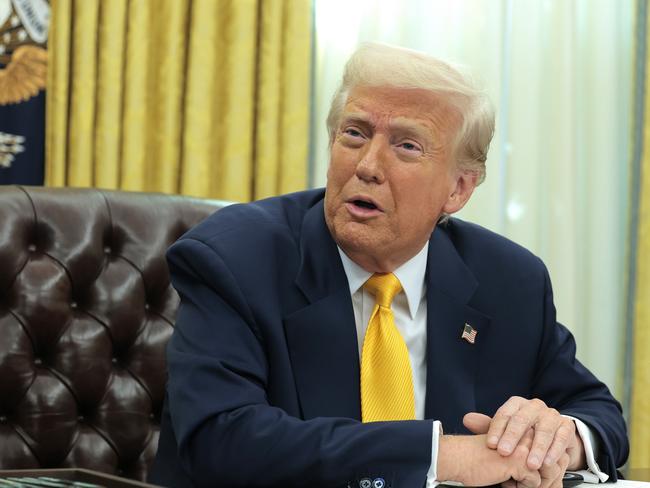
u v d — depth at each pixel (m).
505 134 3.32
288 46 3.02
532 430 1.36
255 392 1.40
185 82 2.93
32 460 1.85
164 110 2.90
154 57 2.92
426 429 1.30
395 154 1.48
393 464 1.28
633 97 3.44
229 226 1.57
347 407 1.48
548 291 1.74
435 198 1.52
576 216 3.37
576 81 3.41
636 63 3.43
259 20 3.01
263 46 3.00
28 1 2.79
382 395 1.49
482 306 1.65
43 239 1.91
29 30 2.80
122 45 2.84
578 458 1.45
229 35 2.96
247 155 2.97
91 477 0.99
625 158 3.47
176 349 1.47
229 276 1.48
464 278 1.63
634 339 3.34
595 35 3.44
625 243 3.46
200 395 1.38
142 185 2.87
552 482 1.34
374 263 1.53
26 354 1.86
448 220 1.74
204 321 1.47
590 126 3.44
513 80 3.31
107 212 1.99
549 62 3.36
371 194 1.46
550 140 3.36
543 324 1.71
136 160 2.85
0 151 2.79
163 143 2.90
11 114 2.79
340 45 3.16
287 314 1.51
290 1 3.02
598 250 3.40
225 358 1.43
